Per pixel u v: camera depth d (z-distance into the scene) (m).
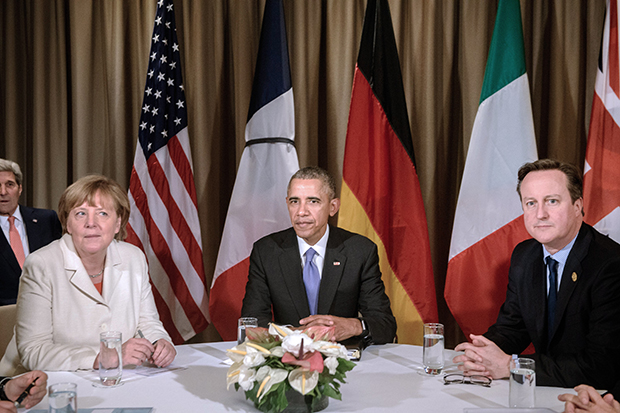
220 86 3.43
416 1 3.23
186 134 3.14
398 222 2.85
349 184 2.85
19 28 3.64
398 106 2.87
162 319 3.04
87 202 1.72
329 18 3.28
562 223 1.79
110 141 3.48
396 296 2.83
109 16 3.49
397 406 1.25
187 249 3.09
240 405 1.27
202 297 3.11
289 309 2.13
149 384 1.43
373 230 2.85
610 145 2.62
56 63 3.58
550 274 1.88
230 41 3.49
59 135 3.59
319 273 2.19
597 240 1.82
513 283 1.99
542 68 3.19
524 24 3.17
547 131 3.18
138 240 2.99
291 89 2.96
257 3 3.41
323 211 2.09
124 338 1.83
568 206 1.79
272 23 2.96
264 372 1.17
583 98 3.10
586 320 1.76
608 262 1.72
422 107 3.23
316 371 1.15
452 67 3.26
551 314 1.86
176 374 1.52
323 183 2.10
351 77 3.28
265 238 2.28
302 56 3.32
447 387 1.40
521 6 3.16
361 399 1.30
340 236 2.24
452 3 3.22
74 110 3.50
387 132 2.86
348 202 2.84
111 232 1.76
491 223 2.70
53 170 3.58
